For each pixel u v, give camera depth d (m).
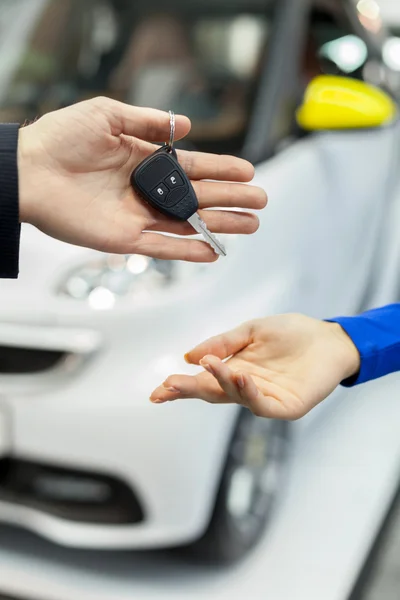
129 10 3.14
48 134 1.28
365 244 3.37
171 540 2.30
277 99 2.85
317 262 2.82
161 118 1.31
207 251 1.35
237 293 2.36
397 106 3.83
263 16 3.04
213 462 2.27
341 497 2.84
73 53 3.11
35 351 2.23
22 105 2.93
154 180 1.31
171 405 2.18
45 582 2.48
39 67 3.08
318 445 3.16
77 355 2.20
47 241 2.37
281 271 2.55
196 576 2.50
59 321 2.21
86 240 1.31
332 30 3.44
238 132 2.74
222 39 3.00
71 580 2.50
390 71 3.96
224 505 2.37
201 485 2.25
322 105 2.77
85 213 1.30
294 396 1.19
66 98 2.96
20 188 1.28
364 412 3.41
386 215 3.60
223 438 2.30
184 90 2.91
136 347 2.20
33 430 2.22
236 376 1.11
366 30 3.85
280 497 2.72
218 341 1.26
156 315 2.21
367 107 2.77
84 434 2.19
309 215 2.74
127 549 2.64
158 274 2.27
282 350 1.26
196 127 2.78
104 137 1.29
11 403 2.23
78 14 3.18
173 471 2.19
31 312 2.21
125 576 2.51
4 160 1.26
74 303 2.22
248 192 1.36
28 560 2.59
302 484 2.91
